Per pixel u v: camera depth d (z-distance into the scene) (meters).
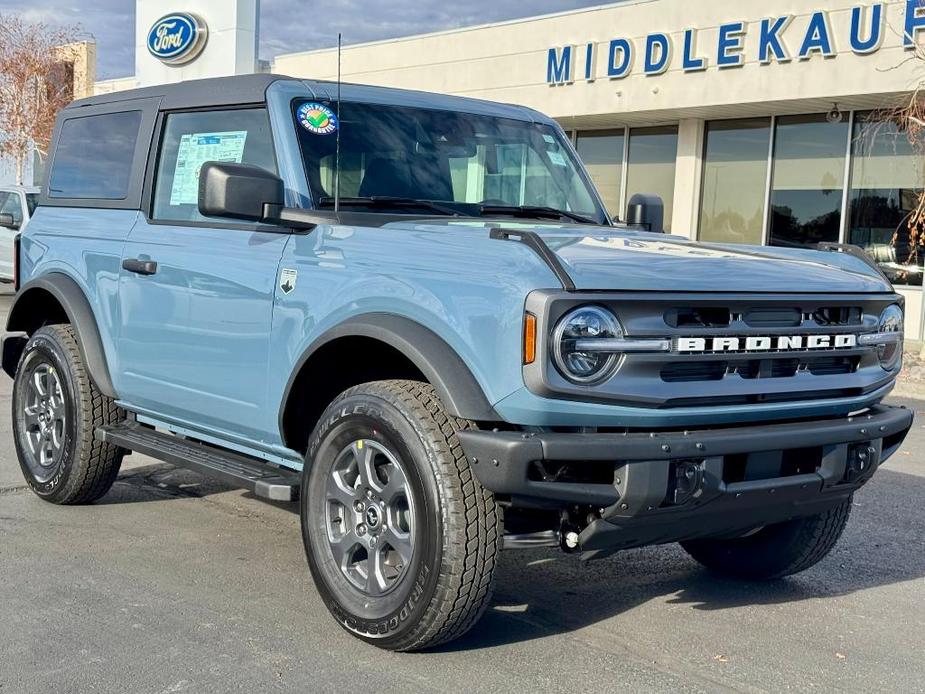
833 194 16.95
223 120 4.87
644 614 4.34
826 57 15.48
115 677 3.50
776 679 3.69
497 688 3.51
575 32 18.77
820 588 4.77
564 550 3.67
